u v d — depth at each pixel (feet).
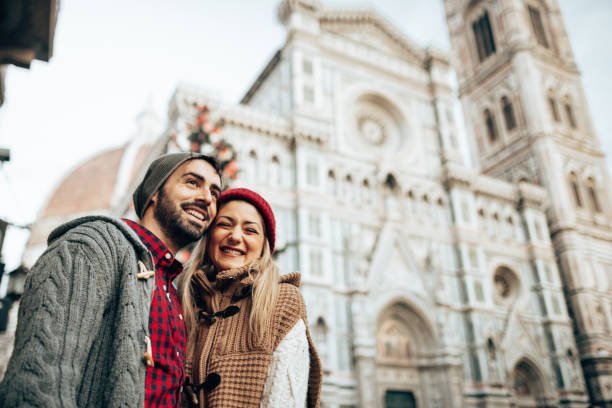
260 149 111.86
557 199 159.74
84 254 8.15
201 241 13.66
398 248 119.24
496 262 136.36
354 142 129.49
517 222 146.82
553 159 164.25
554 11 204.44
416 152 138.92
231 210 13.29
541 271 140.26
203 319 12.25
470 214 135.74
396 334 114.32
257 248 13.07
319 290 101.55
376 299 109.81
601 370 138.21
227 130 108.47
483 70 195.00
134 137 211.00
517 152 173.78
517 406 121.70
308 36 131.23
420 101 149.48
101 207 189.78
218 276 12.30
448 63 157.48
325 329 99.04
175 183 11.35
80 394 7.68
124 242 8.86
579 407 123.85
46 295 7.43
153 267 9.23
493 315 125.59
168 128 105.40
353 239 113.80
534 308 136.15
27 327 7.14
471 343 118.32
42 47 37.17
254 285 11.85
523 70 178.09
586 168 173.58
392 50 153.28
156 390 8.66
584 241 159.12
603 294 153.38
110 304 8.44
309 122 118.73
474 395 112.47
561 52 194.59
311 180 112.68
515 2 189.37
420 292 116.98
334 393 94.53
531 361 124.98
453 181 136.87
